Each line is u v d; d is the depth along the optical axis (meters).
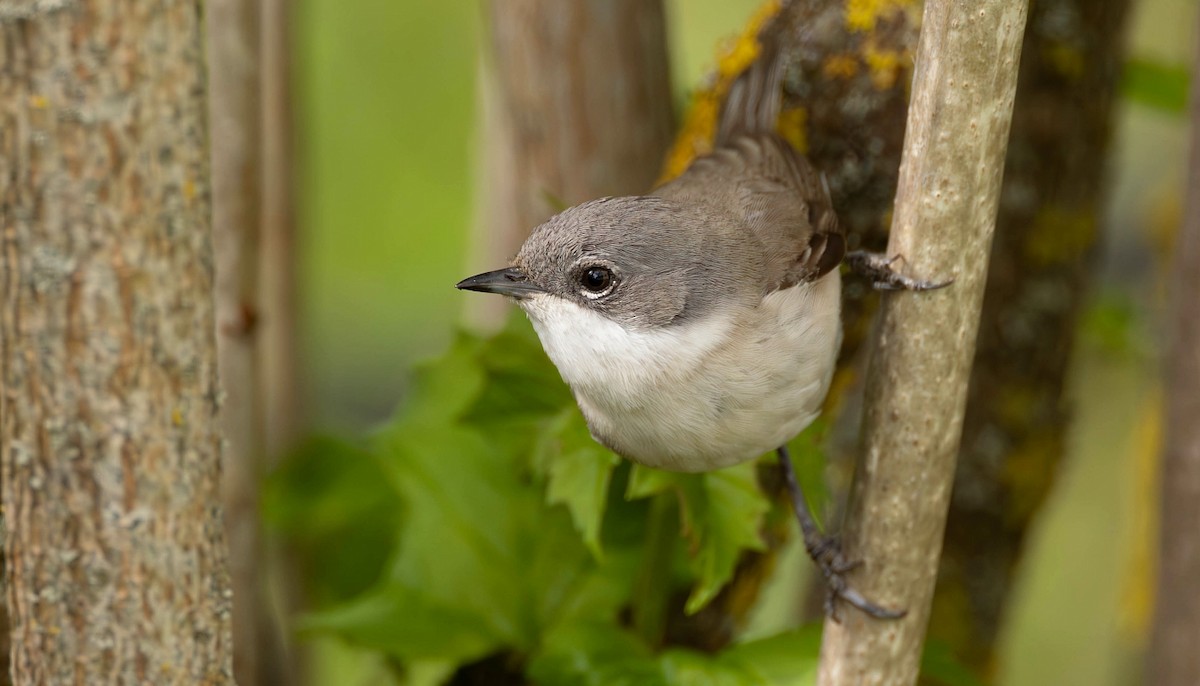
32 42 5.37
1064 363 11.20
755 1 15.21
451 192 14.09
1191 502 8.55
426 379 9.52
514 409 9.21
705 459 7.82
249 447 9.34
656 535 8.62
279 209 10.73
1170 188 13.20
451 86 13.98
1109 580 14.84
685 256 7.76
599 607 8.97
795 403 7.76
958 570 11.37
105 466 5.74
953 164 6.71
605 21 10.02
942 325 6.94
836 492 11.20
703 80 9.96
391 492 10.66
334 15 13.80
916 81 6.83
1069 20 10.06
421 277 14.15
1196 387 8.46
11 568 5.95
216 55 9.07
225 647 6.26
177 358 5.80
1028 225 10.58
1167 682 8.77
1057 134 10.36
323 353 14.87
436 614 8.95
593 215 8.03
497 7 10.23
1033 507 11.37
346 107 13.89
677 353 7.61
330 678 13.22
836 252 8.09
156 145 5.59
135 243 5.61
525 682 9.20
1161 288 12.84
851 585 7.40
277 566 11.23
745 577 9.59
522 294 8.09
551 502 8.10
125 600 5.87
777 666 7.95
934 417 7.07
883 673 7.46
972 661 11.51
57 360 5.64
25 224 5.52
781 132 9.27
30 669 5.98
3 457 5.83
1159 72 11.09
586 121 10.12
